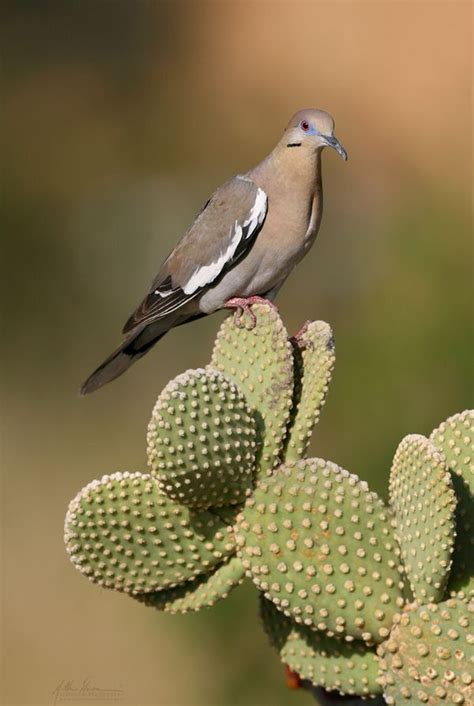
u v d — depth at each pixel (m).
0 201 19.98
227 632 10.51
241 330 5.89
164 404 5.14
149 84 23.28
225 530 5.47
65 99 22.97
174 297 8.36
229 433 5.23
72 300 18.75
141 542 5.48
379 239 16.44
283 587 5.21
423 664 5.01
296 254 8.36
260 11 23.84
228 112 22.19
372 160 19.92
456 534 5.31
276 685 10.38
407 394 11.80
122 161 21.36
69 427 17.28
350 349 12.11
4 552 14.59
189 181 20.81
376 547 5.21
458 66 21.44
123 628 12.93
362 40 22.62
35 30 24.19
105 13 24.30
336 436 11.87
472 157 19.83
